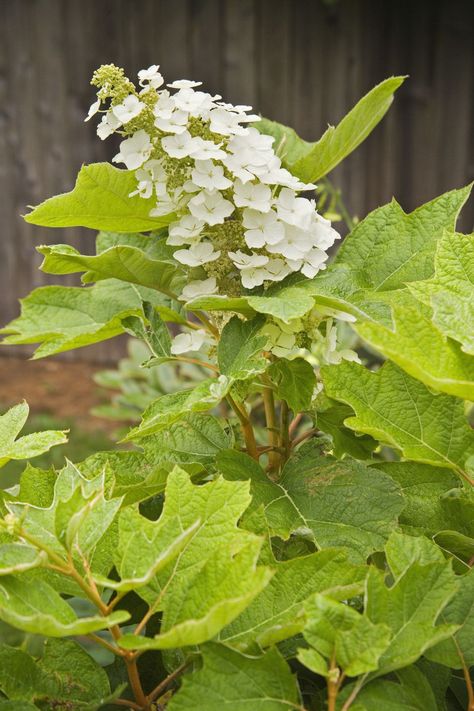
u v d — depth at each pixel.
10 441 0.92
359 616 0.79
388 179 4.23
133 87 0.98
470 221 4.00
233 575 0.80
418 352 0.87
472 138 4.11
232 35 4.31
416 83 4.12
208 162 0.96
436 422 0.94
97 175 0.99
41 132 4.72
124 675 0.93
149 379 2.13
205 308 0.96
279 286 0.98
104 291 1.13
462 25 4.02
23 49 4.63
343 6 4.13
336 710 0.79
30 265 4.91
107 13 4.47
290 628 0.81
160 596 0.82
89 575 0.81
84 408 4.37
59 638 0.86
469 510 0.96
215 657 0.80
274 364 1.00
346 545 0.93
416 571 0.82
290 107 4.30
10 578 0.80
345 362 0.94
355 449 1.02
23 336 1.10
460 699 0.88
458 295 0.91
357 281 0.99
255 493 0.96
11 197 4.84
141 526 0.84
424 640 0.79
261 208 0.95
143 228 1.07
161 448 1.02
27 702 0.81
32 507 0.88
